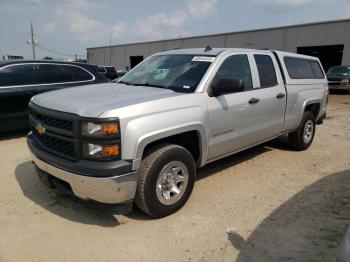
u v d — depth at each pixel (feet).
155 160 11.82
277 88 18.30
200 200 14.20
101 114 10.69
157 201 12.14
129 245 10.92
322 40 92.89
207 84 13.98
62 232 11.59
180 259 10.27
